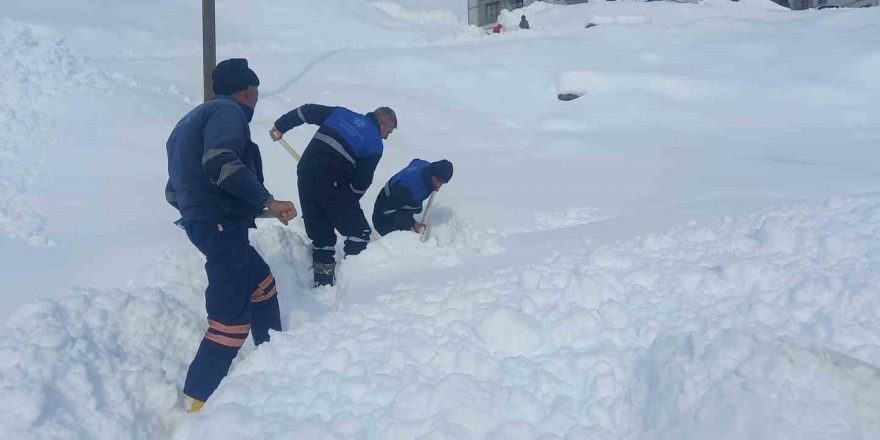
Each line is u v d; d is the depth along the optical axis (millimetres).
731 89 9969
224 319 2939
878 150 7371
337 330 3020
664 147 7977
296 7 18969
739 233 3574
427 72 10922
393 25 19125
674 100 9828
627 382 2434
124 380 2768
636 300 2896
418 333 2855
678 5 19281
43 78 7164
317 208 4410
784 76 10156
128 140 6457
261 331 3354
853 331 2426
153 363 2980
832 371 2096
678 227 3920
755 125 8945
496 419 2332
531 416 2354
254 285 3250
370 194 6430
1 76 6977
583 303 2953
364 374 2650
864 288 2629
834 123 8852
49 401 2482
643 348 2570
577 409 2373
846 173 6363
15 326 2795
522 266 3691
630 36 12594
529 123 9336
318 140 4535
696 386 2189
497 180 6777
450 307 3072
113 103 7059
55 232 4898
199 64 10539
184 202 3014
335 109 4688
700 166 7051
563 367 2547
